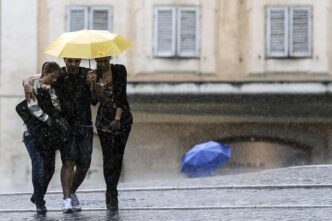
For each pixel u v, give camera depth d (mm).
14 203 30188
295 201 27547
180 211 25922
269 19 64625
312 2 64562
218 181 33750
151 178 65000
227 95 63844
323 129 64625
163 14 64938
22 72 65875
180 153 64938
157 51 64875
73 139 25953
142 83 64062
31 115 25594
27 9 65750
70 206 25828
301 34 64562
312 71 64500
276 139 64812
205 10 64875
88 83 25750
